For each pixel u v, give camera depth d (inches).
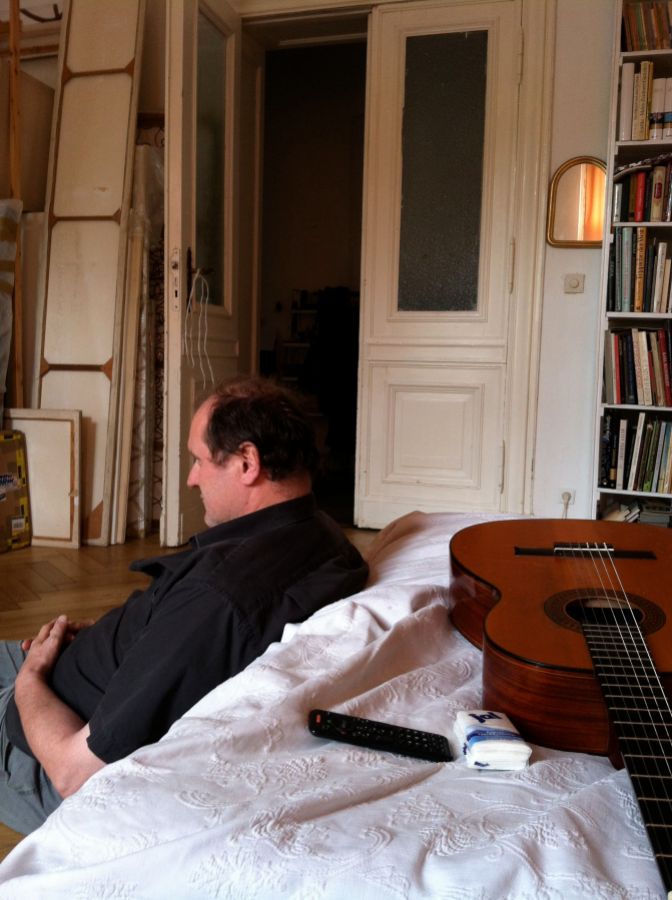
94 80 154.6
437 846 25.1
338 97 260.8
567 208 148.6
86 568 131.1
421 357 159.6
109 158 151.9
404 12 155.4
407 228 159.2
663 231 143.7
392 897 23.0
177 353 138.5
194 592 40.8
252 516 46.9
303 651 38.8
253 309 182.9
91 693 46.4
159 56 160.7
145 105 162.1
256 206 180.9
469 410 158.4
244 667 40.3
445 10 152.9
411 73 156.3
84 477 148.8
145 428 153.1
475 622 44.8
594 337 149.9
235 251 162.4
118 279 148.8
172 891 24.6
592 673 32.7
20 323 153.3
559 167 148.3
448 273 157.6
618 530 56.0
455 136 155.0
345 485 227.1
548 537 53.7
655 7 133.0
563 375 152.2
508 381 155.2
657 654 34.5
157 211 154.8
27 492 146.3
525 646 35.1
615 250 136.6
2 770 48.4
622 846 25.2
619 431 137.8
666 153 137.9
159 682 38.5
